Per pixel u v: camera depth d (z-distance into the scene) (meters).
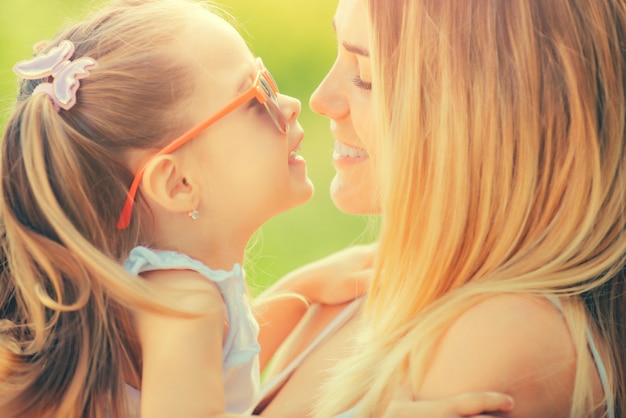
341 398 1.36
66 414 1.33
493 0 1.28
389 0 1.36
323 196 3.97
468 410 1.13
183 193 1.43
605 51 1.29
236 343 1.44
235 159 1.46
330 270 1.81
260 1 5.42
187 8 1.53
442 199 1.31
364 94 1.55
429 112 1.32
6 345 1.36
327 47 5.05
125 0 1.53
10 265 1.40
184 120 1.43
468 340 1.20
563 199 1.28
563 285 1.25
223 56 1.48
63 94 1.39
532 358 1.17
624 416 1.28
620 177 1.29
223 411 1.28
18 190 1.38
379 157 1.42
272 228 3.79
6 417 1.32
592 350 1.23
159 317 1.32
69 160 1.36
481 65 1.28
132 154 1.40
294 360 1.71
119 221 1.40
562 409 1.19
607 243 1.29
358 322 1.64
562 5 1.27
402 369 1.27
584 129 1.26
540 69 1.27
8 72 4.00
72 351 1.35
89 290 1.33
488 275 1.29
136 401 1.36
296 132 1.60
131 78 1.41
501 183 1.28
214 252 1.49
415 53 1.32
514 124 1.27
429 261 1.33
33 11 4.54
